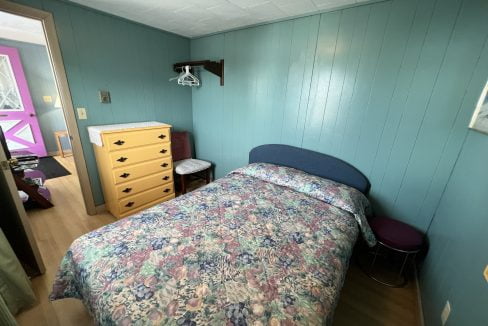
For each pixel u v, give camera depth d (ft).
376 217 6.20
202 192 5.97
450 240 4.23
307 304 2.91
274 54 7.34
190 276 3.23
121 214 7.71
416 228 5.90
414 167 5.64
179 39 9.26
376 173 6.27
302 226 4.62
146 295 2.90
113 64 7.52
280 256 3.73
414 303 5.10
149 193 8.38
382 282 5.65
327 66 6.40
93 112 7.39
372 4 5.39
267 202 5.55
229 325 2.59
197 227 4.39
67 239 6.81
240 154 9.46
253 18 6.98
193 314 2.68
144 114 8.86
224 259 3.59
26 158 8.75
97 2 6.13
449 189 4.99
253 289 3.07
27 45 12.95
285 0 5.58
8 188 4.65
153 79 8.79
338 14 5.91
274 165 7.66
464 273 3.33
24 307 4.63
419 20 4.91
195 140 11.09
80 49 6.68
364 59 5.78
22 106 13.23
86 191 7.78
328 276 3.43
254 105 8.34
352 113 6.29
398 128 5.67
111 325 2.70
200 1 5.87
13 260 4.38
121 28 7.41
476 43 4.41
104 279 3.16
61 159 14.14
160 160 8.41
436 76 4.95
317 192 5.94
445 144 5.11
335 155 6.89
